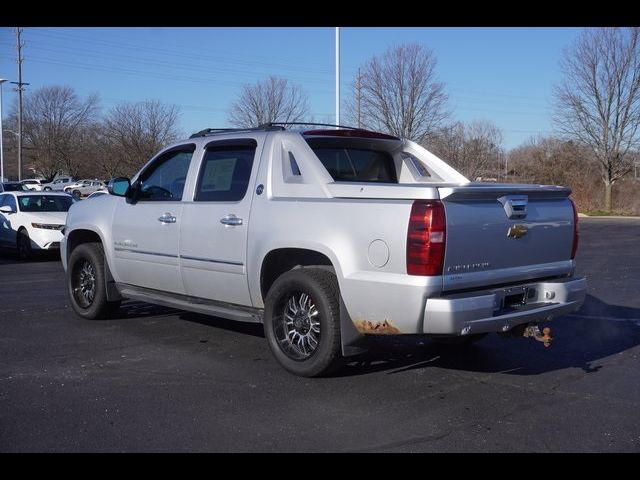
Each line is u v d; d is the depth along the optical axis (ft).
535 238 17.69
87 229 24.59
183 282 21.11
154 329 23.77
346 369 19.08
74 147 186.29
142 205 22.47
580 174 133.49
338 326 17.04
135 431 14.29
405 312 15.40
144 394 16.66
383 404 16.15
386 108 96.37
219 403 16.06
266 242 18.15
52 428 14.40
